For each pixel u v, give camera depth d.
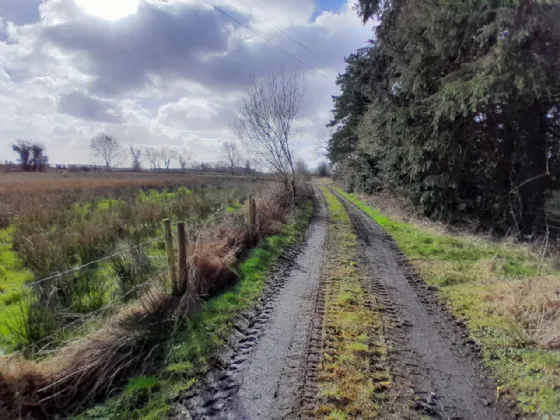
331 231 11.46
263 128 15.72
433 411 2.87
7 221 9.30
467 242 9.38
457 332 4.33
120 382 3.25
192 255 5.61
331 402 2.97
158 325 4.05
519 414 2.85
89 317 4.20
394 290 5.83
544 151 10.62
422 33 10.34
